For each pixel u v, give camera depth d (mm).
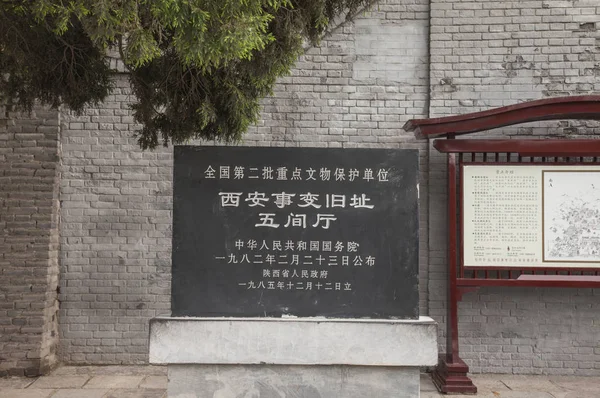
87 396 5574
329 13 4895
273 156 4465
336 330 4270
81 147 6633
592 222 5867
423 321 4293
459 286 5898
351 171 4461
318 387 4320
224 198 4441
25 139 6445
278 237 4430
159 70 4930
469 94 6586
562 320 6461
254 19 3615
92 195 6625
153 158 6672
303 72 6727
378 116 6703
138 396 5586
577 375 6422
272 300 4395
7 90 4855
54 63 4648
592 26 6527
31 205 6379
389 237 4434
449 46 6613
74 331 6574
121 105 6668
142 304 6609
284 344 4262
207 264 4406
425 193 6660
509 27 6582
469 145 5859
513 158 6551
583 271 5906
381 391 4324
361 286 4406
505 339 6488
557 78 6531
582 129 6492
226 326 4273
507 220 5922
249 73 4605
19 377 6160
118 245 6621
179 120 4988
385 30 6730
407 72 6719
